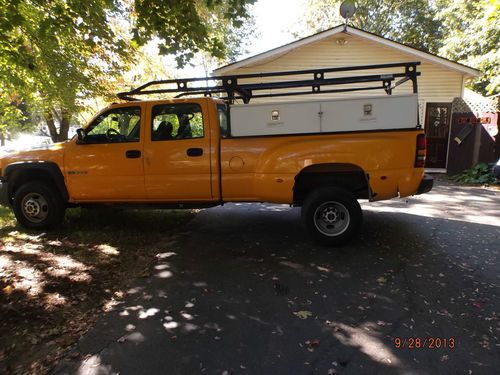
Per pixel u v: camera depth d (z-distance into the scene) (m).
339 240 5.03
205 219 6.68
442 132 13.04
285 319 3.37
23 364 2.83
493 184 10.38
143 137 5.36
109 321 3.39
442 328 3.18
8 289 3.92
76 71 8.55
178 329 3.24
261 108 4.94
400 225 6.12
